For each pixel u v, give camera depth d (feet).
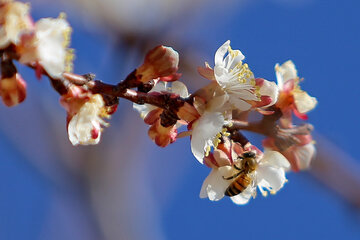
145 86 1.72
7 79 1.66
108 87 1.70
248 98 1.73
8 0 1.65
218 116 1.71
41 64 1.65
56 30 1.65
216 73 1.72
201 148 1.71
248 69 1.73
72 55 1.67
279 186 1.76
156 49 1.72
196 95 1.72
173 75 1.74
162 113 1.72
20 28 1.65
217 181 1.76
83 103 1.68
